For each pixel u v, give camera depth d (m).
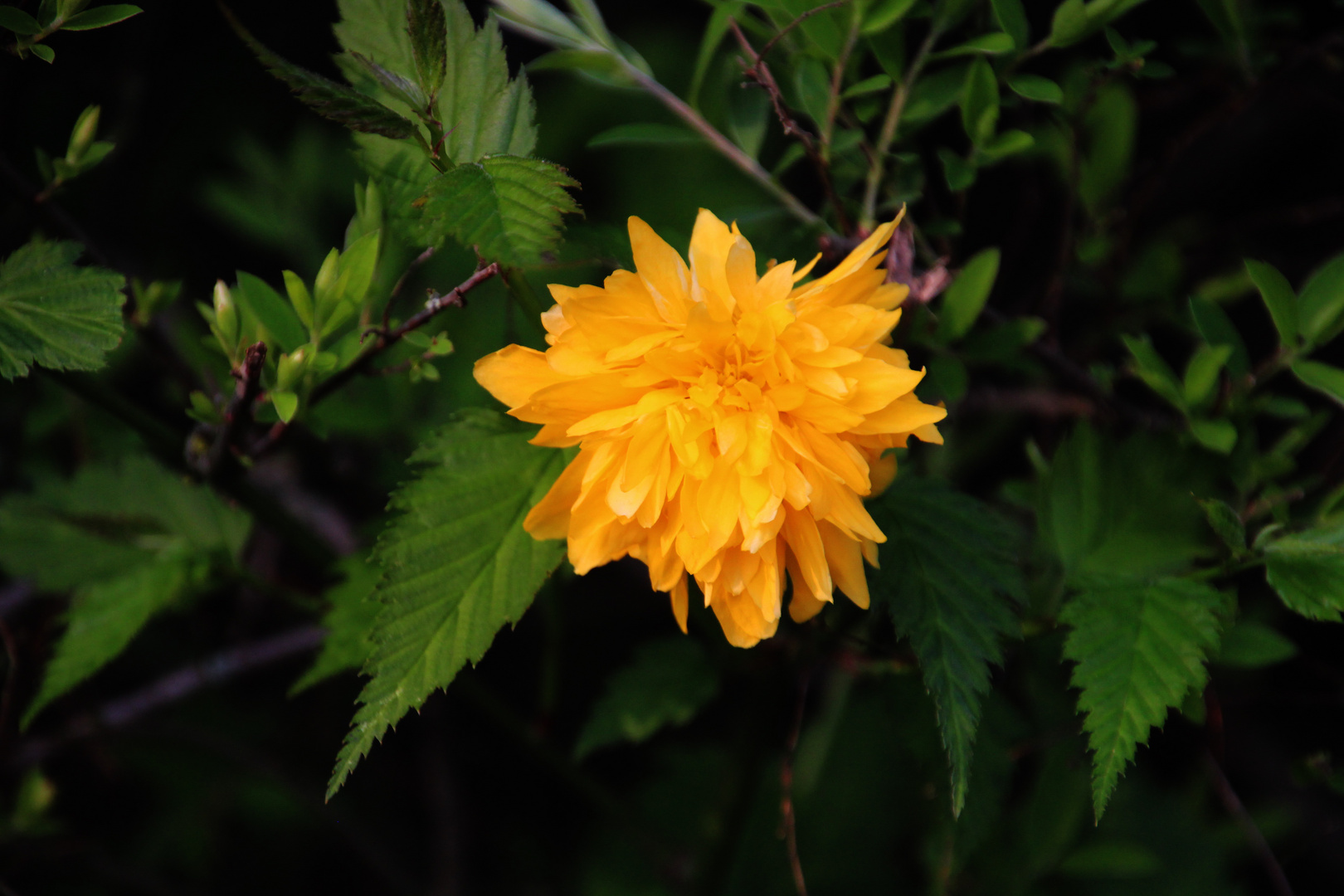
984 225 0.36
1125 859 0.36
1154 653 0.30
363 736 0.29
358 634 0.32
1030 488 0.34
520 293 0.30
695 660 0.34
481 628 0.30
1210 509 0.30
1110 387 0.34
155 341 0.33
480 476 0.30
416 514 0.30
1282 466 0.32
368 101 0.29
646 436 0.29
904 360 0.29
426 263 0.36
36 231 0.32
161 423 0.32
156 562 0.34
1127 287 0.36
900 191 0.32
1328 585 0.30
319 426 0.31
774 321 0.29
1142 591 0.31
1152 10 0.37
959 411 0.36
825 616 0.32
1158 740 0.35
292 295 0.30
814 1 0.31
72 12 0.30
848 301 0.30
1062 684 0.34
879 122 0.33
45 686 0.33
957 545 0.31
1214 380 0.32
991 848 0.36
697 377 0.29
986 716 0.32
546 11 0.33
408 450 0.36
